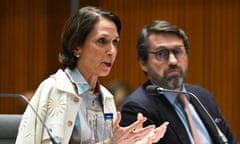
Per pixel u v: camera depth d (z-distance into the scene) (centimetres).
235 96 1030
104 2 1085
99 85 479
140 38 610
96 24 456
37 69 1129
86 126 451
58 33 1119
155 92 518
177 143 558
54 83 452
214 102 614
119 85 764
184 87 608
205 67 1041
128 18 1077
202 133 583
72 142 444
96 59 456
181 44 596
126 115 573
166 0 1062
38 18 1127
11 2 1140
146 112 568
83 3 1095
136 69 1065
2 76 1143
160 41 594
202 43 1045
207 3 1044
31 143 434
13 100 1114
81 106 457
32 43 1130
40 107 442
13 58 1139
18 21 1137
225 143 497
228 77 1033
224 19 1038
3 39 1144
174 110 577
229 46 1034
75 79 461
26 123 441
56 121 438
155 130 451
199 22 1047
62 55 471
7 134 477
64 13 1114
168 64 591
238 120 1027
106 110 474
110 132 442
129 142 442
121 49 1072
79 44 459
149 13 1068
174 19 1059
